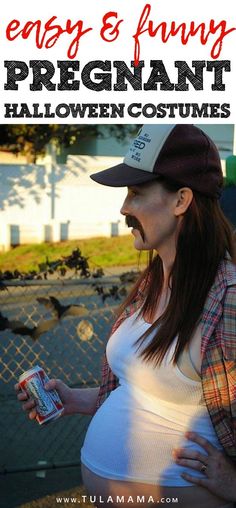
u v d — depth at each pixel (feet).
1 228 50.26
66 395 6.89
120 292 14.32
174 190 5.60
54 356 17.93
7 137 56.39
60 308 12.98
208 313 5.37
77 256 14.29
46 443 13.82
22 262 46.42
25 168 52.85
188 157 5.57
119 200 54.65
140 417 5.82
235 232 5.90
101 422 6.17
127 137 63.93
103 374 6.66
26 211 53.06
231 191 8.93
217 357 5.30
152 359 5.60
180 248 5.59
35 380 6.70
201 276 5.51
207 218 5.62
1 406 15.56
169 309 5.59
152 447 5.76
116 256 47.37
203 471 5.55
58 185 53.62
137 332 5.96
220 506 5.72
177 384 5.52
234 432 5.33
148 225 5.71
